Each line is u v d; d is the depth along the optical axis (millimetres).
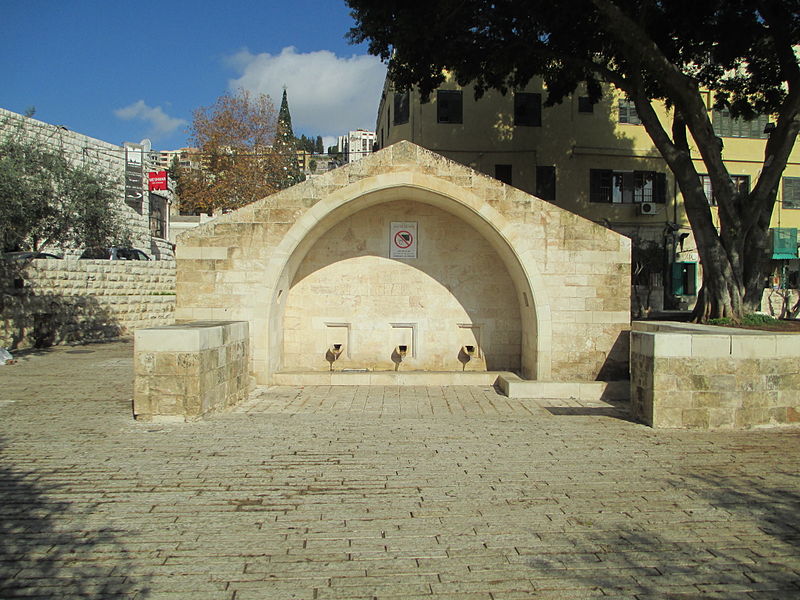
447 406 10422
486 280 13875
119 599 3688
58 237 22469
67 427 8148
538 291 12234
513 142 28938
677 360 8164
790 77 13789
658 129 14586
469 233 13852
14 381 12359
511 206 12211
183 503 5301
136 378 8516
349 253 13812
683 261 29938
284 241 12070
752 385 8195
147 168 32469
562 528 4762
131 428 8117
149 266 23984
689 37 16469
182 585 3865
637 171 29797
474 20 16094
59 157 22781
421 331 13852
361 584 3879
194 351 8523
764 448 7102
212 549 4391
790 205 31797
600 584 3877
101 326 21453
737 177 30906
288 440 7551
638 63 14641
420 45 16375
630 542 4500
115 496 5461
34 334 19000
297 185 12094
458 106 28734
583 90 29266
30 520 4891
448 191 12094
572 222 12258
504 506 5242
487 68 17812
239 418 8977
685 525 4809
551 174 29125
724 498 5406
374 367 13812
